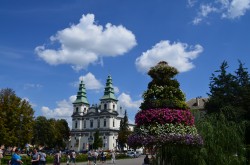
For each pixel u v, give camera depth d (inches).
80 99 5383.9
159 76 530.0
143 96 525.0
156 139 474.3
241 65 1599.4
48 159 1617.9
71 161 1791.3
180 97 516.7
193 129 494.0
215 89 1583.4
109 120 4982.8
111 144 4904.0
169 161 494.6
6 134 1931.6
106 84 5241.1
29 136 2082.9
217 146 577.6
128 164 1729.8
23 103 2118.6
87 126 5191.9
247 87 1526.8
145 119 493.7
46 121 4138.8
